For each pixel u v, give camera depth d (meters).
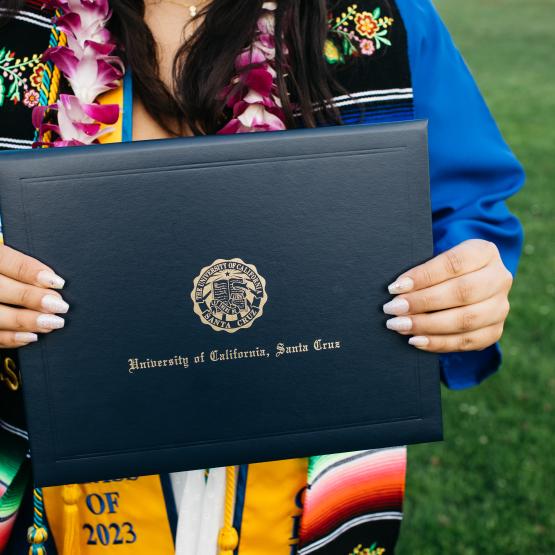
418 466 3.20
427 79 1.35
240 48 1.22
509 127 8.57
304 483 1.36
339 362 1.14
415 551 2.73
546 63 12.06
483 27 15.23
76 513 1.29
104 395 1.10
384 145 1.12
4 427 1.32
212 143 1.09
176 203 1.09
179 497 1.31
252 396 1.13
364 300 1.13
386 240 1.13
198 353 1.11
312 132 1.11
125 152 1.08
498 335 1.20
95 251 1.09
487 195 1.38
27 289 1.07
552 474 3.12
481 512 2.93
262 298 1.12
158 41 1.28
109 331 1.10
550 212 5.99
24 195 1.08
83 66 1.21
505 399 3.64
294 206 1.11
